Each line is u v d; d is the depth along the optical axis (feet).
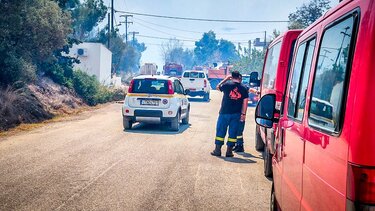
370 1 6.46
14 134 35.27
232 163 26.20
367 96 6.12
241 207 17.13
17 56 51.31
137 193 18.65
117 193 18.54
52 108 52.90
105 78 107.04
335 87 7.39
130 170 23.13
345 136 6.48
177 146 31.73
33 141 31.78
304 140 9.32
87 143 31.60
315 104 8.70
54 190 18.67
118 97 84.33
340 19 7.74
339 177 6.58
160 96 39.29
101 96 72.64
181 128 43.04
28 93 49.57
